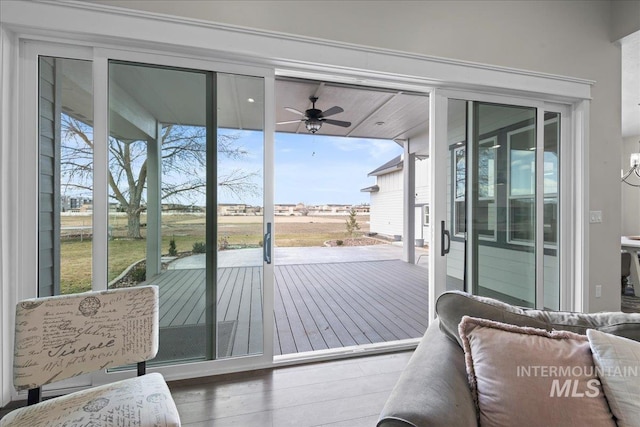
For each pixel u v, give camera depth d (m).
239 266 2.16
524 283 2.73
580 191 2.83
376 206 11.74
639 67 3.49
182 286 2.07
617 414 0.85
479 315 1.15
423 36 2.38
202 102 2.07
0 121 1.71
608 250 2.92
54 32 1.78
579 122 2.83
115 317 1.31
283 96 4.05
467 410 0.85
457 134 2.55
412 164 6.56
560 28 2.73
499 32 2.56
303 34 2.13
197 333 2.08
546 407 0.85
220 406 1.75
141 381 1.26
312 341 2.65
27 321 1.16
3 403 1.75
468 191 2.59
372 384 1.97
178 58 2.00
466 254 2.58
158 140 2.01
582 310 2.81
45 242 1.88
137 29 1.85
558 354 0.93
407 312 3.45
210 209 2.11
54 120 1.89
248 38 2.02
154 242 2.02
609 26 2.89
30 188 1.83
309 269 5.98
